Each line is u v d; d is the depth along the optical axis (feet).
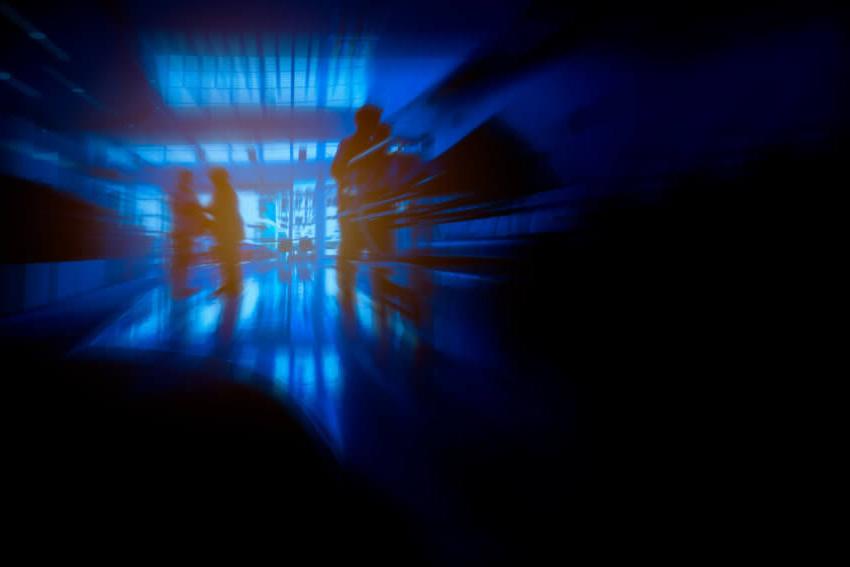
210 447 6.48
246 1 20.40
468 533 4.51
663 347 7.78
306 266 46.52
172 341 13.43
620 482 5.26
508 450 6.39
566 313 10.97
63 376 9.74
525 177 15.30
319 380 9.81
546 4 13.02
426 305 17.29
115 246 32.07
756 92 8.43
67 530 4.50
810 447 5.11
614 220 11.07
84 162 27.02
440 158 18.24
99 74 24.45
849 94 7.30
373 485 5.56
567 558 4.24
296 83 31.65
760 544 4.15
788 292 7.02
